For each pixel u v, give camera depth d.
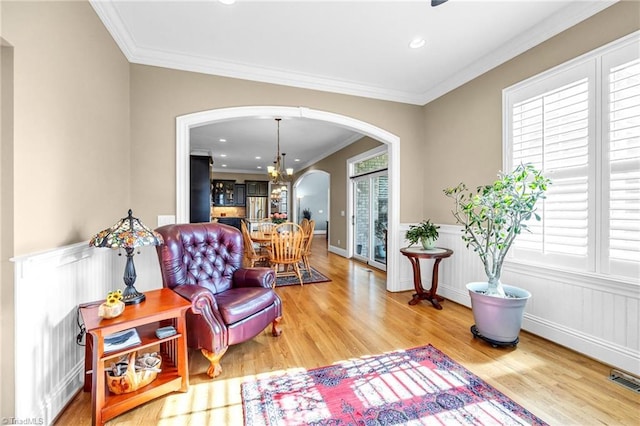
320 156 8.16
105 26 2.22
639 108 1.87
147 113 2.82
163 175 2.87
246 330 2.09
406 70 3.23
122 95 2.61
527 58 2.61
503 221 2.26
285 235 4.32
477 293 2.36
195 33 2.51
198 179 4.93
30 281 1.36
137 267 2.75
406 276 3.95
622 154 1.97
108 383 1.56
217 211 10.64
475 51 2.84
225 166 10.00
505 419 1.51
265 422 1.50
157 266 2.83
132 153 2.78
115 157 2.45
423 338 2.48
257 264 5.59
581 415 1.54
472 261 3.21
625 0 1.93
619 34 1.96
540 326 2.49
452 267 3.51
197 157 4.93
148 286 2.80
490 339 2.30
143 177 2.81
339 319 2.91
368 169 5.91
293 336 2.53
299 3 2.13
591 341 2.13
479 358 2.13
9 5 1.27
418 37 2.59
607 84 2.02
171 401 1.66
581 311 2.20
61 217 1.64
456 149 3.44
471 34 2.55
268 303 2.34
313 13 2.25
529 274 2.58
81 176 1.87
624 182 1.96
